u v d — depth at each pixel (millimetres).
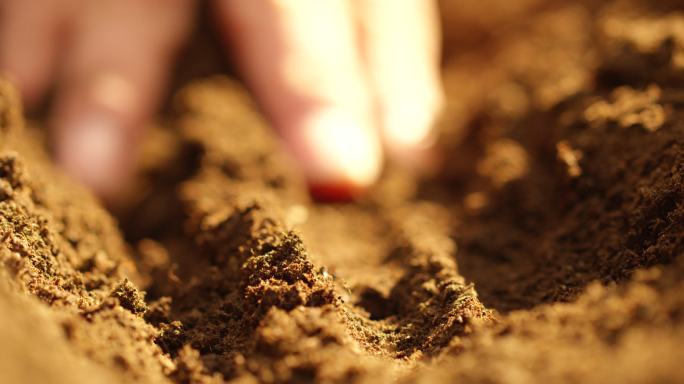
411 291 209
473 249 222
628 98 226
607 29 255
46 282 194
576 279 203
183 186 242
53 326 162
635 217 201
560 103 239
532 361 150
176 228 238
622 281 194
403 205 246
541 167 237
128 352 174
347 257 224
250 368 175
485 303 206
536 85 261
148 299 210
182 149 253
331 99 253
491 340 169
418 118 262
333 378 167
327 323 180
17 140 226
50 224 206
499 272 214
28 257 195
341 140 248
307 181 248
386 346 197
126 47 261
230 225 211
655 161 209
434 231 231
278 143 253
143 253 229
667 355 130
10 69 260
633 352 136
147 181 249
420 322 201
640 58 231
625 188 210
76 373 149
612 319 154
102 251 215
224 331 198
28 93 260
